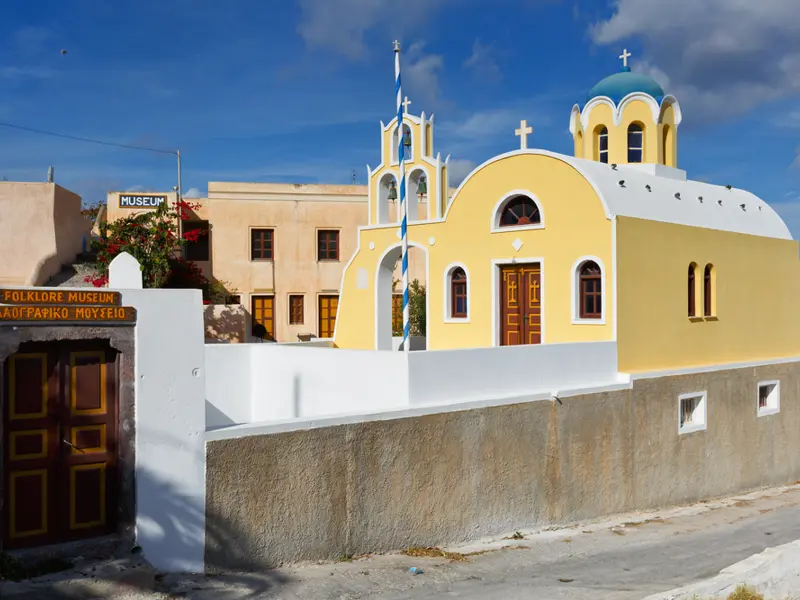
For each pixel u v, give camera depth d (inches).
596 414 567.2
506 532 494.3
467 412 471.2
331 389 537.0
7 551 314.5
